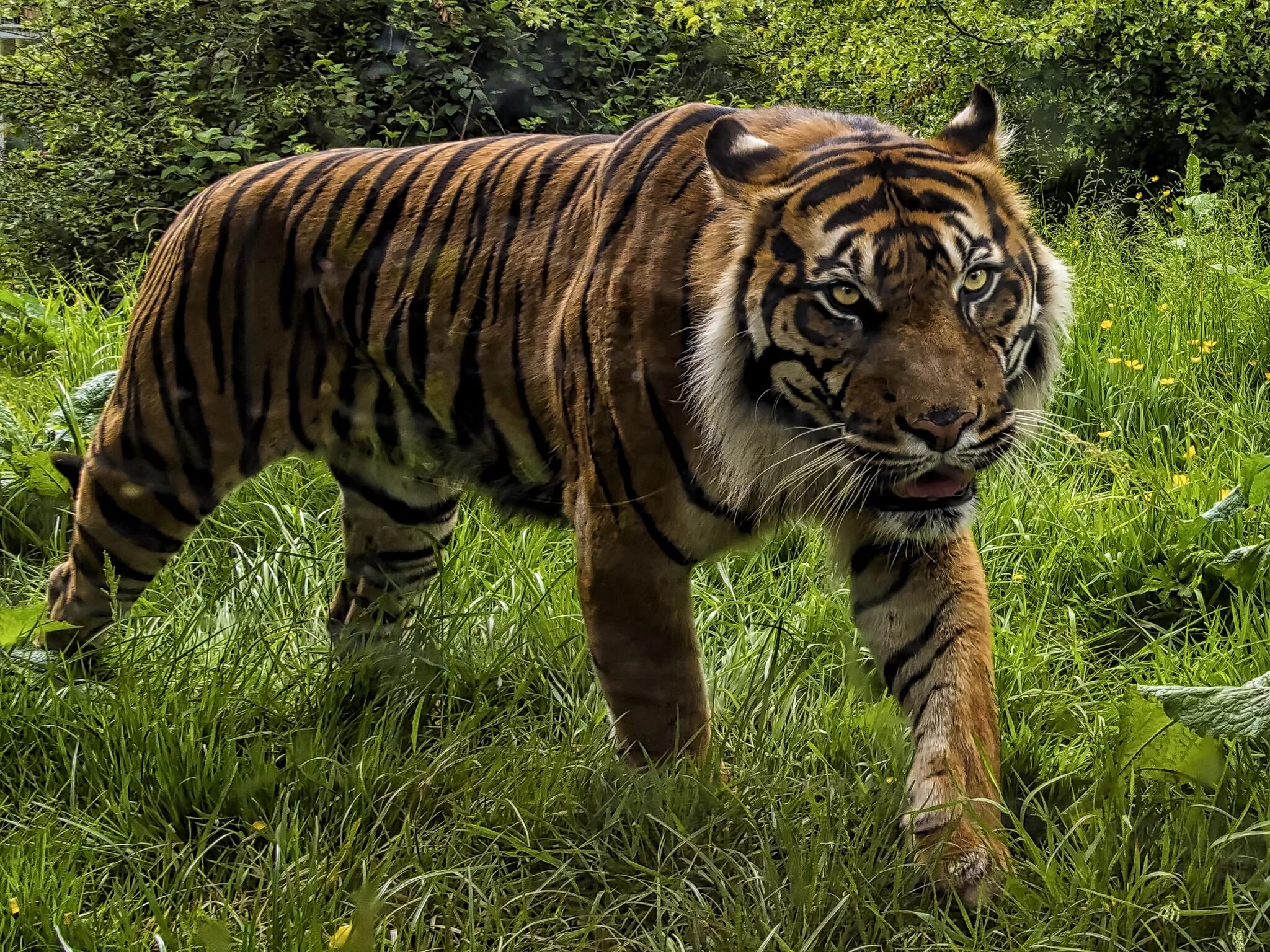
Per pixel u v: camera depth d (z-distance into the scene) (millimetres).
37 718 3734
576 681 4137
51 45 10523
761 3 10422
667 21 9492
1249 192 9734
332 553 4910
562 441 3590
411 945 3045
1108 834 3121
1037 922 2939
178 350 4039
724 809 3395
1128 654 4434
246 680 3930
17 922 2986
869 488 3199
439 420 3879
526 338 3605
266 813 3492
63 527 5336
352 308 3879
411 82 8711
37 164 9258
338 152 4090
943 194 3092
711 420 3234
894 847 3188
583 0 9148
